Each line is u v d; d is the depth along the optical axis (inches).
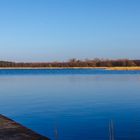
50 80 2901.1
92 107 1147.3
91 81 2689.5
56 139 558.9
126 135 680.4
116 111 1043.3
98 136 681.6
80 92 1744.6
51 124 824.9
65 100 1379.2
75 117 930.7
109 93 1669.5
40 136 546.9
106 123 828.0
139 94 1606.8
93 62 7608.3
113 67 7135.8
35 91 1844.2
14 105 1233.4
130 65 6889.8
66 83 2481.5
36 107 1163.3
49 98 1469.0
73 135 693.3
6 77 3624.5
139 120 868.6
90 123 831.7
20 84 2445.9
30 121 873.5
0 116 739.4
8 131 574.2
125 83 2396.7
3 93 1745.8
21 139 518.0
